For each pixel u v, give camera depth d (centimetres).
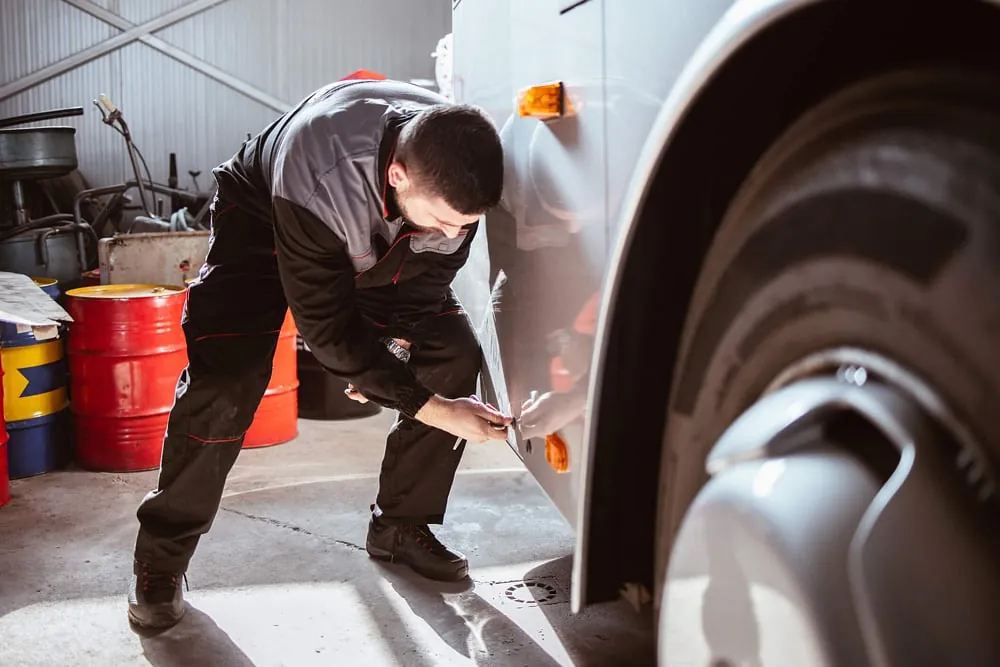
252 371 207
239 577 249
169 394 356
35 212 620
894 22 80
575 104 132
